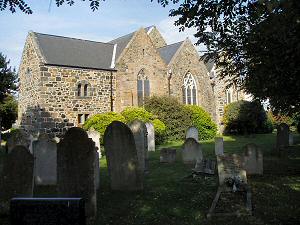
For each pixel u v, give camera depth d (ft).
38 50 91.20
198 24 31.24
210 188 35.60
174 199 31.76
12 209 15.37
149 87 107.96
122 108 101.50
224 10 29.60
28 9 31.17
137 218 26.71
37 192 35.76
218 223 25.13
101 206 29.84
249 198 28.60
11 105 135.23
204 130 105.70
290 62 34.35
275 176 40.96
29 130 94.22
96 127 83.25
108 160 35.78
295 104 39.91
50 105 89.97
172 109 101.04
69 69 93.30
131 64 104.06
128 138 35.04
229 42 38.45
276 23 27.12
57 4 29.14
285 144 63.98
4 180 28.14
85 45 104.78
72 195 27.07
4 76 119.24
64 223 14.96
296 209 27.61
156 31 136.26
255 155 42.37
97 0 29.43
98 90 98.07
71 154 27.30
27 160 28.30
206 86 121.29
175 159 57.16
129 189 35.12
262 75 37.11
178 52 115.14
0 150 71.41
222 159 31.14
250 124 115.75
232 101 128.88
